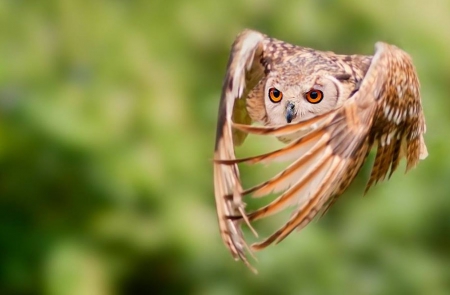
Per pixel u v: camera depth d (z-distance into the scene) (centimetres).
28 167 891
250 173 880
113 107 889
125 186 888
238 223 793
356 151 783
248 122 812
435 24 908
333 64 806
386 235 909
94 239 891
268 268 895
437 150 909
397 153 807
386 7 909
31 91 889
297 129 782
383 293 907
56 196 892
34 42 895
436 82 909
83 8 900
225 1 907
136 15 903
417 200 908
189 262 893
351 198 909
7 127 887
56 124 886
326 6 910
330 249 901
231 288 895
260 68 810
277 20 909
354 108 785
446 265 913
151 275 896
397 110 798
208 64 904
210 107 898
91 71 896
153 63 898
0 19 895
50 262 888
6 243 888
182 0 905
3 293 887
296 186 781
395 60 798
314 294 896
